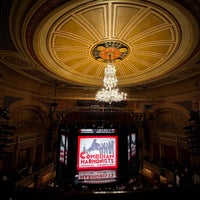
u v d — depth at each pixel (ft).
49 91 33.73
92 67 24.70
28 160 30.40
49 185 29.84
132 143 34.63
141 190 13.94
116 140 35.81
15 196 13.98
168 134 33.73
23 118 28.73
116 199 13.35
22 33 13.87
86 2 11.61
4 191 14.38
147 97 36.22
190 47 16.38
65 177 31.63
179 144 30.86
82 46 18.37
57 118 34.30
